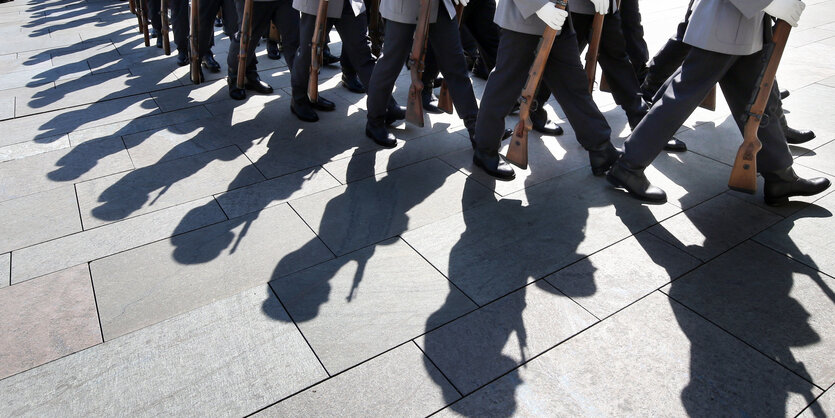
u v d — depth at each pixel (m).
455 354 2.32
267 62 6.12
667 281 2.74
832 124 4.36
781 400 2.12
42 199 3.50
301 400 2.13
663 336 2.41
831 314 2.53
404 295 2.65
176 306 2.61
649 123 3.21
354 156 3.99
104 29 7.73
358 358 2.31
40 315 2.56
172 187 3.61
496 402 2.11
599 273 2.79
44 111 4.87
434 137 4.29
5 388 2.20
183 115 4.74
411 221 3.22
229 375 2.24
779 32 2.81
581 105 3.50
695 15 2.98
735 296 2.64
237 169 3.83
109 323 2.51
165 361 2.31
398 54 3.85
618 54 4.08
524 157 3.44
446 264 2.86
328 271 2.82
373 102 4.06
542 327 2.46
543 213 3.29
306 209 3.35
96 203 3.44
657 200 3.36
